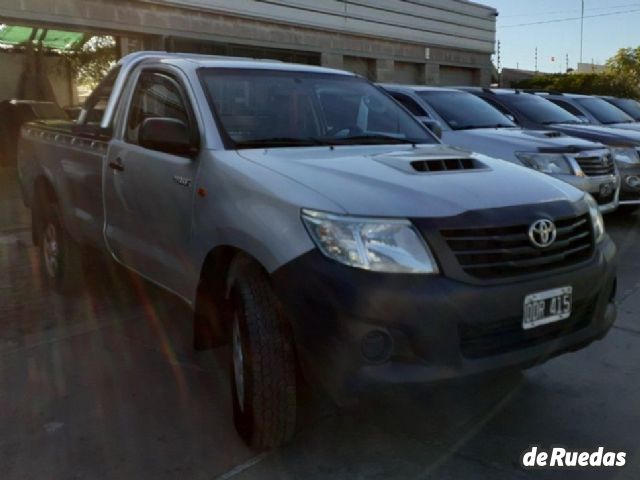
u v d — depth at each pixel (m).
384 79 19.44
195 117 3.99
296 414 3.22
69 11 11.67
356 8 17.94
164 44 13.26
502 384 4.03
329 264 2.90
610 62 39.53
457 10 22.45
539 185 3.54
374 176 3.36
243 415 3.31
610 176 7.79
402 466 3.21
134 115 4.66
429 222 2.97
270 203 3.22
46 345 4.66
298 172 3.38
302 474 3.14
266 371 3.11
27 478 3.09
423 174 3.46
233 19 14.55
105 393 3.95
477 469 3.17
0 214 9.43
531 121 9.73
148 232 4.30
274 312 3.14
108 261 5.13
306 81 4.66
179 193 3.89
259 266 3.29
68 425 3.57
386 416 3.67
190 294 3.86
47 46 18.95
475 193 3.24
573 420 3.63
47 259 5.96
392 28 19.41
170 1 13.18
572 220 3.38
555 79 31.20
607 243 3.66
